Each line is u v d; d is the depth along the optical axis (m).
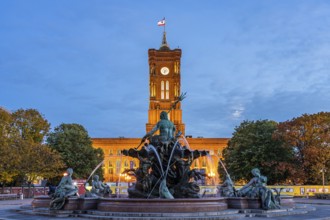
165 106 141.62
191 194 22.25
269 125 58.84
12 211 25.19
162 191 21.33
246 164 56.44
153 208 18.52
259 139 56.28
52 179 67.62
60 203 21.19
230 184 25.92
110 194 29.98
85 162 68.75
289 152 55.81
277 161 55.25
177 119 140.00
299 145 55.94
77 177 67.06
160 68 145.00
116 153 138.88
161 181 22.25
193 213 18.47
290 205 26.06
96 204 21.66
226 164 67.88
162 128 24.16
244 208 22.45
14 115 62.19
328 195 46.00
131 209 18.73
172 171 22.81
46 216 20.84
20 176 58.22
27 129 62.31
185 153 23.30
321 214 22.91
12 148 51.22
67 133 68.19
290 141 54.75
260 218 19.67
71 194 21.70
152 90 142.50
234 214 20.05
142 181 22.45
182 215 18.09
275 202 22.86
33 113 63.94
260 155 55.81
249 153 56.47
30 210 23.81
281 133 55.47
